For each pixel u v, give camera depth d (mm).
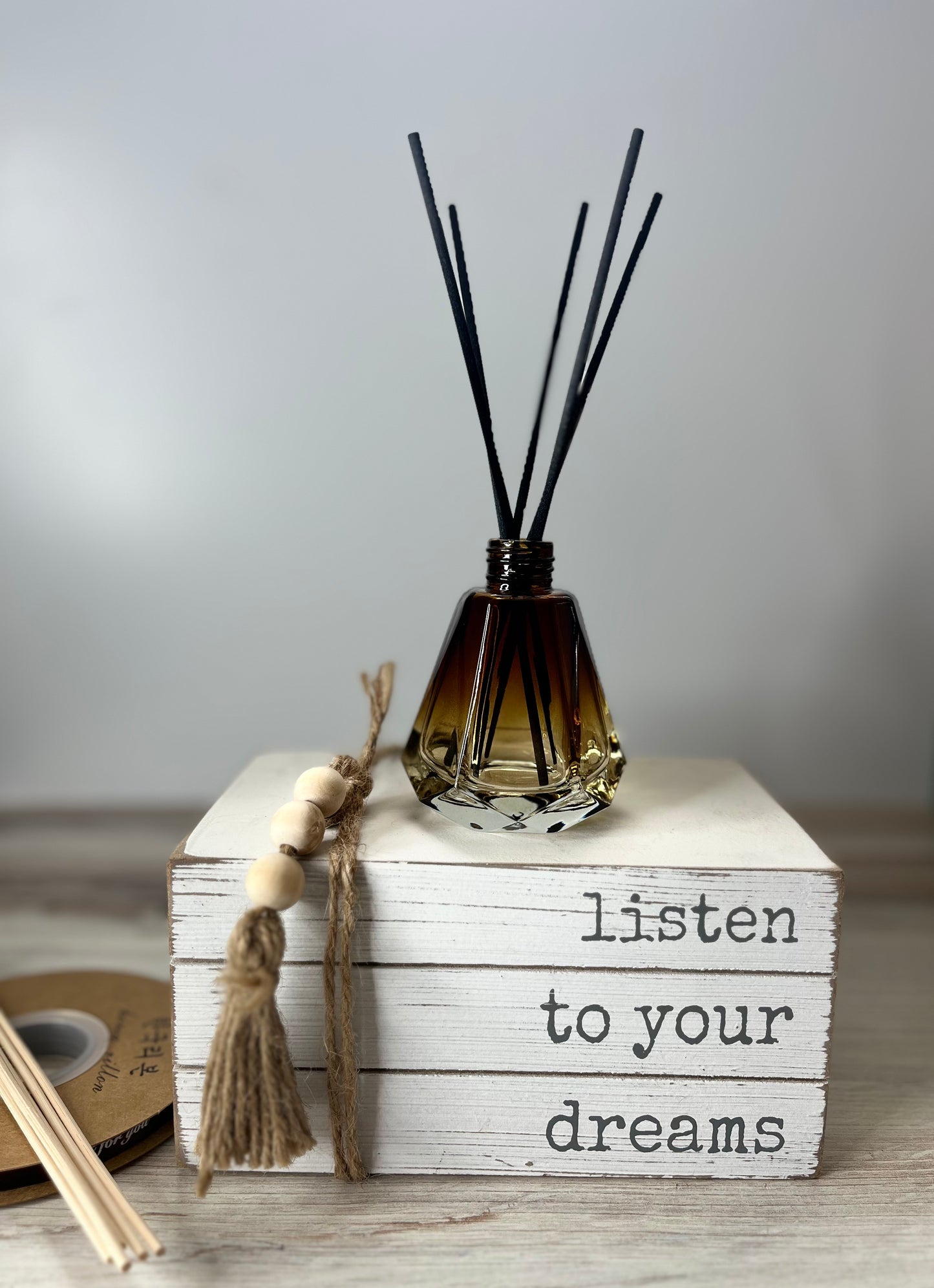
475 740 647
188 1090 639
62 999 755
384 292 921
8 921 842
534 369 924
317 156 907
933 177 909
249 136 905
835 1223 628
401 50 895
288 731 977
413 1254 610
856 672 971
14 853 926
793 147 905
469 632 650
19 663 972
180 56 896
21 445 942
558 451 645
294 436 939
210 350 930
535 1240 617
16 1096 653
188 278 921
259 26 894
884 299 922
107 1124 656
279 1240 615
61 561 958
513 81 897
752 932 627
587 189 906
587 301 918
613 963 629
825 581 958
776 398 933
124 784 990
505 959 629
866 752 984
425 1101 641
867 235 914
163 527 953
